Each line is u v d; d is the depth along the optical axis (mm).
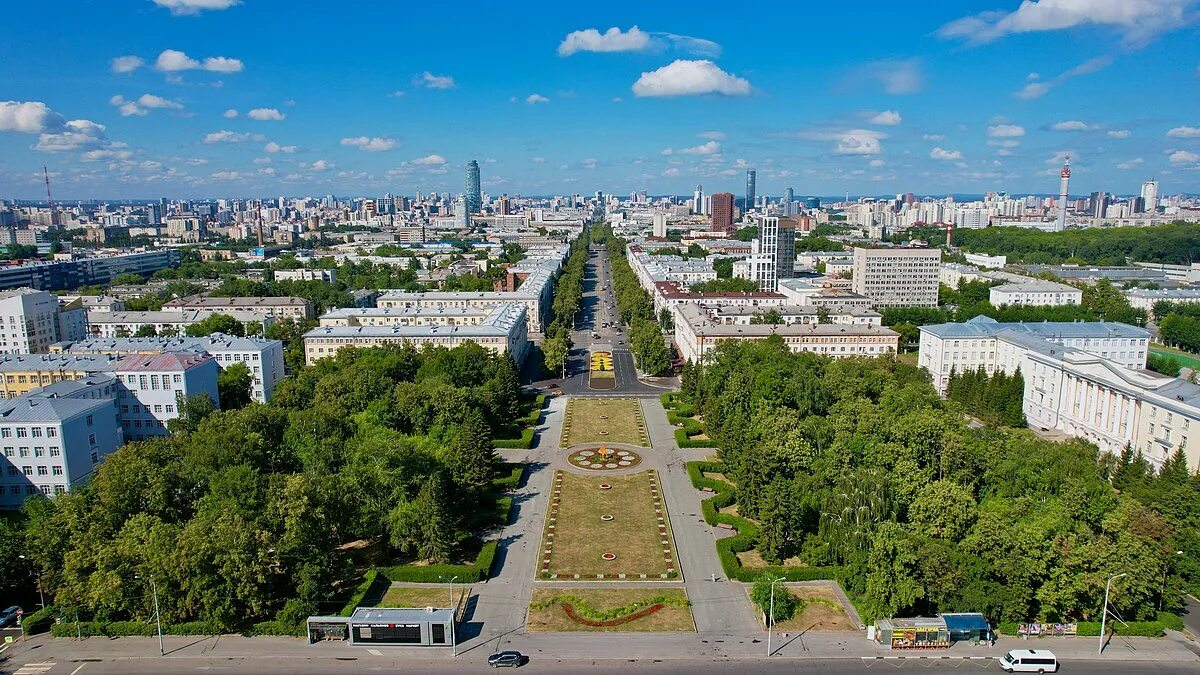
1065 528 156875
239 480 175750
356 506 185750
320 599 159000
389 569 177375
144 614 155500
